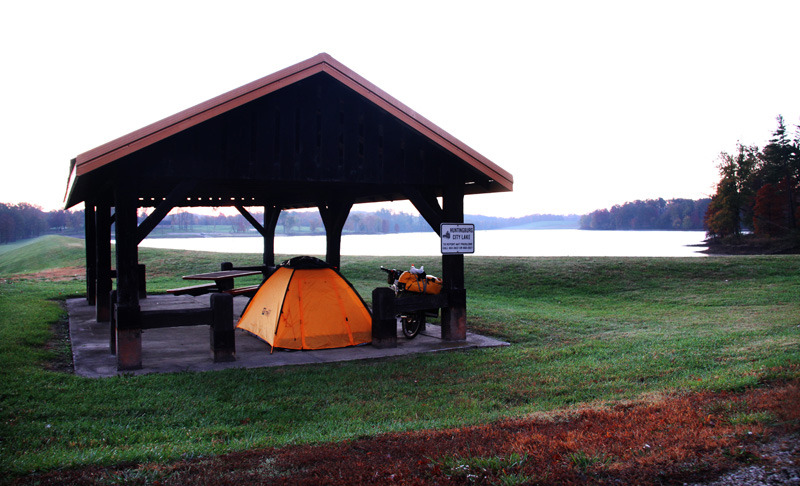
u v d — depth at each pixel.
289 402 6.25
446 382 7.15
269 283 10.46
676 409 4.88
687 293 16.61
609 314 13.61
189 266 26.23
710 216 68.00
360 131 9.21
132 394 6.40
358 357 8.73
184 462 4.14
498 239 101.44
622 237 112.56
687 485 3.26
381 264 24.14
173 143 7.92
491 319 12.56
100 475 3.87
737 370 6.46
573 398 6.15
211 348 8.45
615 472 3.50
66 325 11.83
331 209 13.35
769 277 18.22
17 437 4.83
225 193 13.97
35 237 139.25
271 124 8.52
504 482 3.42
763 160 62.34
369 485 3.55
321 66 8.34
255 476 3.79
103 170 7.88
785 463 3.37
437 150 9.83
